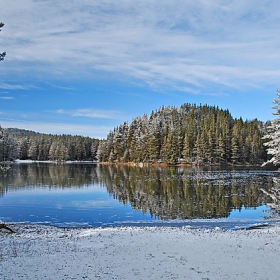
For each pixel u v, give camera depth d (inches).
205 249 543.2
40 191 1621.6
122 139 4667.8
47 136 6565.0
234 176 2354.8
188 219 1000.9
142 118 4825.3
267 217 1021.8
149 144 4047.7
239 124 4586.6
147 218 1019.3
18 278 379.6
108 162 4788.4
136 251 528.1
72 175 2549.2
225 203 1273.4
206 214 1077.8
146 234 694.5
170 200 1347.2
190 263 455.8
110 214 1079.6
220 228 820.6
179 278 389.1
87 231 772.0
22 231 793.6
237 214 1076.5
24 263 446.3
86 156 6072.8
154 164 3932.1
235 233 711.1
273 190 1600.6
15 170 3034.0
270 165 3730.3
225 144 4030.5
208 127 4271.7
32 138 6186.0
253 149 4072.3
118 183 1964.8
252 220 981.8
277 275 406.0
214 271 418.9
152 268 429.7
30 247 558.9
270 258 485.7
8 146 4451.3
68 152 5880.9
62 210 1143.6
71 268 425.4
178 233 708.0
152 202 1301.7
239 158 4045.3
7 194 1513.3
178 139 4082.2
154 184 1884.8
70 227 891.4
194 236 665.0
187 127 4372.5
